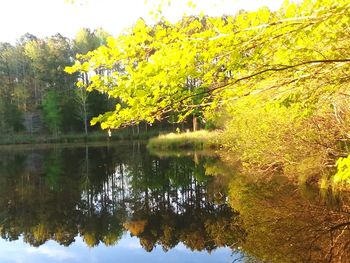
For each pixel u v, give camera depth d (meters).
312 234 9.22
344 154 11.41
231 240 9.80
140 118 4.41
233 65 3.93
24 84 62.12
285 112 11.03
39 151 40.28
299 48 4.36
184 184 18.33
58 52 61.94
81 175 23.09
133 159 29.11
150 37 3.75
